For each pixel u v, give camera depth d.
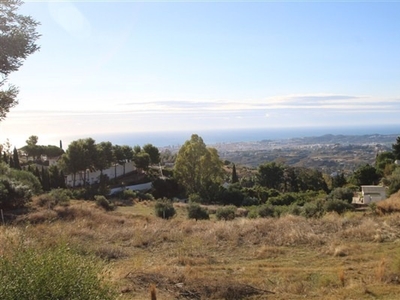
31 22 5.77
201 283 7.42
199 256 10.34
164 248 11.33
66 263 4.22
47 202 21.31
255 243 11.56
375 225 12.57
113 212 22.53
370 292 6.88
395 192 26.09
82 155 44.81
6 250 5.18
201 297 6.89
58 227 12.85
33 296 3.78
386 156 46.22
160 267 8.56
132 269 8.41
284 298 6.83
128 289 7.02
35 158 62.66
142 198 37.59
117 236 12.58
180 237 12.45
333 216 15.20
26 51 5.68
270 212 20.27
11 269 3.97
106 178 47.62
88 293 4.14
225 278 7.96
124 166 54.81
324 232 12.37
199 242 11.59
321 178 47.91
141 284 7.39
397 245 10.59
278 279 8.12
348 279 7.86
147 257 10.33
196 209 21.52
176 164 44.09
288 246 11.18
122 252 10.52
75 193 35.66
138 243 11.59
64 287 3.98
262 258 10.09
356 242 11.18
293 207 20.02
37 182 29.30
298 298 6.80
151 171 56.59
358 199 27.34
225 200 36.25
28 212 18.66
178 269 8.46
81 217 17.08
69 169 44.91
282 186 49.34
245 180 53.53
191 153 42.97
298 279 8.11
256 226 13.12
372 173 39.38
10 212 18.75
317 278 8.04
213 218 21.33
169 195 44.72
